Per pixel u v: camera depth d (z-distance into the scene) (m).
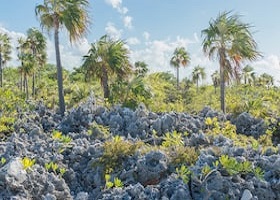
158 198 8.68
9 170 9.01
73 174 10.89
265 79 69.31
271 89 49.03
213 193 8.65
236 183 8.89
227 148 10.23
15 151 11.40
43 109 19.52
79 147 11.90
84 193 9.73
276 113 19.12
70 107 23.69
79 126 16.98
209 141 12.23
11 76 74.56
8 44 54.97
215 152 10.07
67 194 9.53
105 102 21.75
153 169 10.09
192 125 15.84
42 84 52.62
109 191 9.59
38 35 54.88
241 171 9.27
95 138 14.82
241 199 8.59
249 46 21.91
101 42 24.02
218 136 12.38
